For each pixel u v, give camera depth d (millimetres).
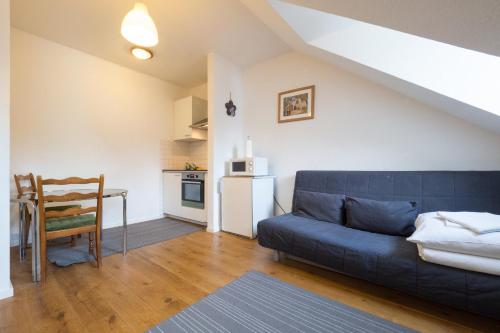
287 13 1654
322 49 1996
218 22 2342
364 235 1749
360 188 2186
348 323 1247
